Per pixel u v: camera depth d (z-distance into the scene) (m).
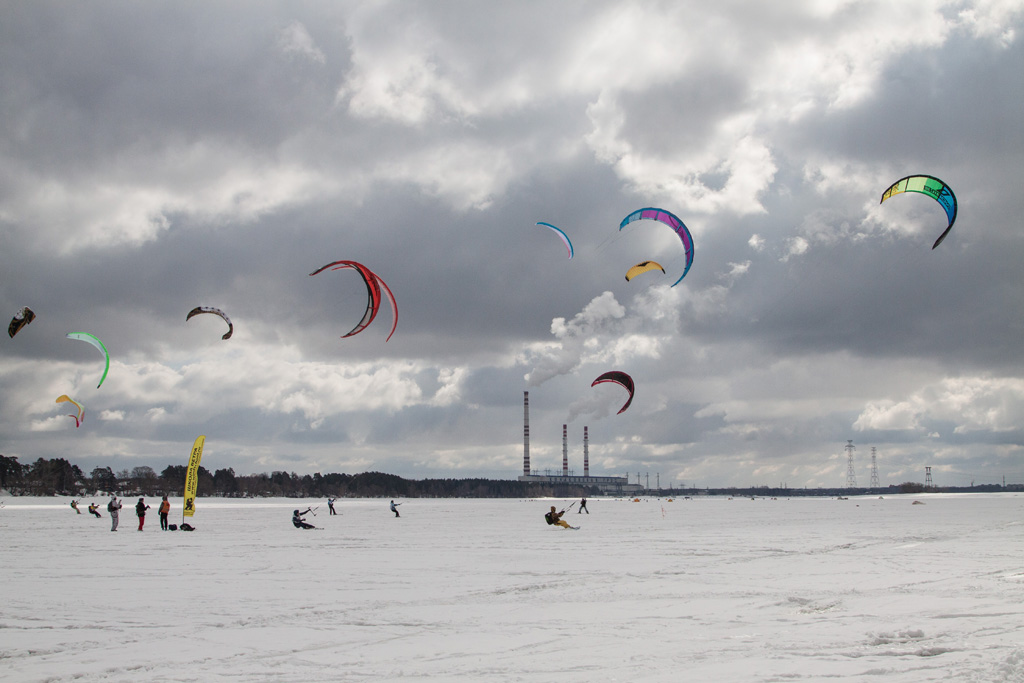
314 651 11.49
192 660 10.99
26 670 10.52
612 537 36.56
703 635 12.23
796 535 36.78
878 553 26.39
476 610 15.16
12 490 188.88
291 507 103.75
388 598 16.83
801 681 9.08
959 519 53.34
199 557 26.09
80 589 18.22
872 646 11.05
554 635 12.48
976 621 12.86
